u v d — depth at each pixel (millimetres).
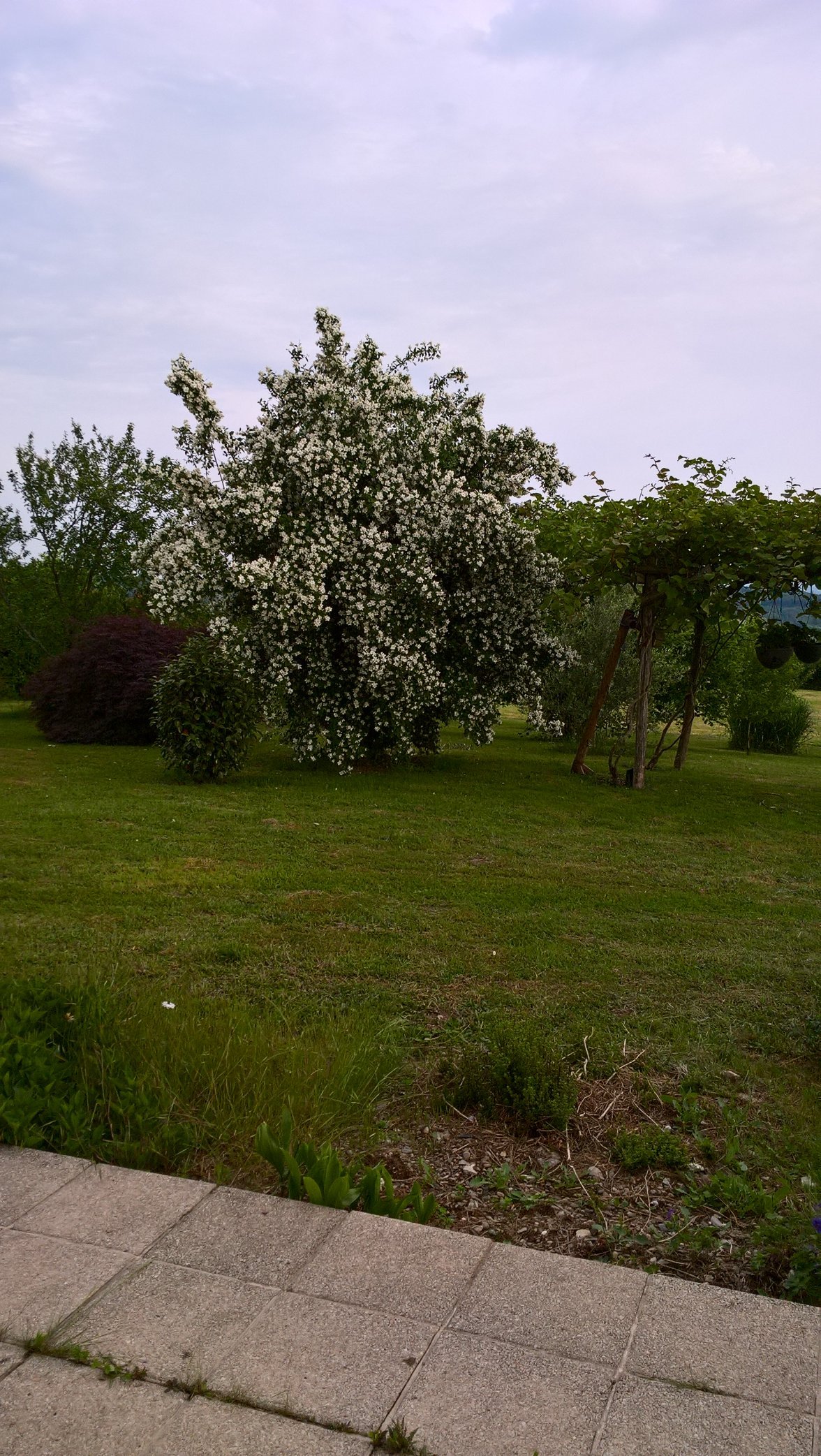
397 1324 2123
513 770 14539
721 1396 1921
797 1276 2531
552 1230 2867
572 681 18172
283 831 9039
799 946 5988
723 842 9609
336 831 9180
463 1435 1782
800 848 9438
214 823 9328
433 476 12539
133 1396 1849
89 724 16500
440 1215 2865
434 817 10188
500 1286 2299
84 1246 2418
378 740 13641
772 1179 3203
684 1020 4652
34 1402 1822
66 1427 1757
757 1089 3928
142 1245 2428
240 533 12055
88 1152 2986
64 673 16750
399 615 12281
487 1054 3881
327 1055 3730
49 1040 3637
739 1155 3342
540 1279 2338
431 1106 3635
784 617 12805
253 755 15273
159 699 12109
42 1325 2061
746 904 7066
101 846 8023
